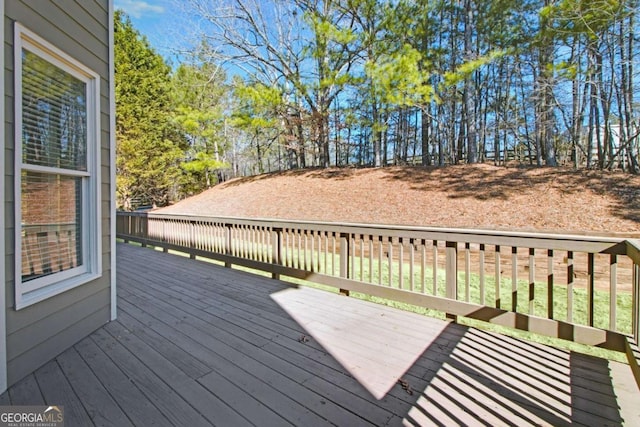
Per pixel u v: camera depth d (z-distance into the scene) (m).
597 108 12.39
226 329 2.96
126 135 16.08
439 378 2.13
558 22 8.91
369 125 11.73
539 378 2.13
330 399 1.92
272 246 4.80
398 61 9.30
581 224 6.96
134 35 16.91
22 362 2.16
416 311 3.64
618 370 2.22
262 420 1.73
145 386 2.05
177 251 7.00
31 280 2.35
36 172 2.44
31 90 2.37
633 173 9.42
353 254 3.90
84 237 2.90
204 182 20.12
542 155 15.79
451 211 8.56
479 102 16.78
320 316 3.26
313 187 12.23
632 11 7.84
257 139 19.22
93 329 2.93
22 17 2.18
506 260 5.89
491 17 10.73
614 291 2.37
